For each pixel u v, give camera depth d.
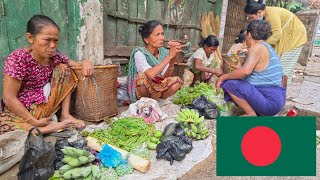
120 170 1.93
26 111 2.37
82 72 2.72
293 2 12.62
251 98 2.90
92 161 1.97
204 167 2.15
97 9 3.58
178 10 5.82
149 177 1.90
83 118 2.97
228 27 8.35
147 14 4.96
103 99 2.92
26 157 1.66
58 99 2.71
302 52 9.34
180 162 2.18
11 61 2.27
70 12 3.37
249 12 3.74
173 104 3.64
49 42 2.31
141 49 3.22
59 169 1.79
